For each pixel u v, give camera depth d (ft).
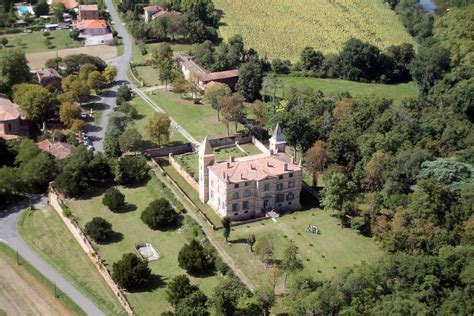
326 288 631.15
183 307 636.89
